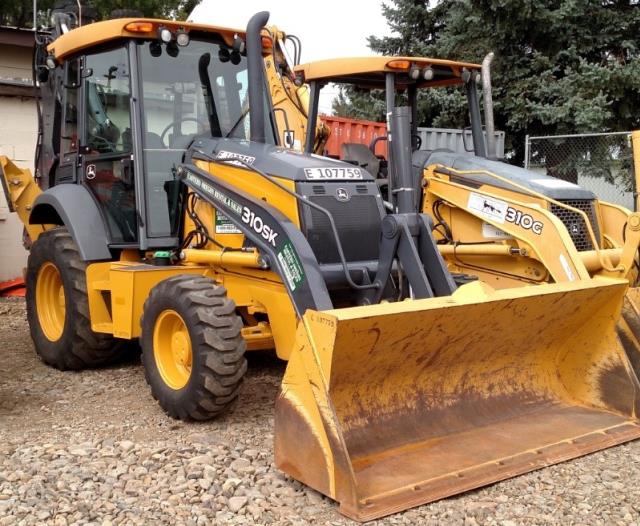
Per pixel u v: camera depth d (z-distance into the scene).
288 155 5.04
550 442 4.22
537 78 12.73
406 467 3.82
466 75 6.94
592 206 6.65
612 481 3.87
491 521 3.45
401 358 4.03
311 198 4.75
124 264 5.56
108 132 5.86
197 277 4.82
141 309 5.23
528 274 6.31
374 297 4.60
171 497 3.64
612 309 4.68
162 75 5.66
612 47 13.05
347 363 3.80
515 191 6.46
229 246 5.16
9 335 7.65
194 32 5.79
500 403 4.55
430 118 13.87
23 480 3.81
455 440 4.17
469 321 4.07
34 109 10.74
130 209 5.64
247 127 6.03
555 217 5.82
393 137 4.57
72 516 3.44
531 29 12.62
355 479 3.44
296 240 4.44
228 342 4.50
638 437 4.39
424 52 13.87
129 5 16.64
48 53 6.49
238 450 4.27
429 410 4.26
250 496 3.66
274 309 4.86
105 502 3.58
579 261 5.52
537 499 3.66
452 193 6.76
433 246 4.49
